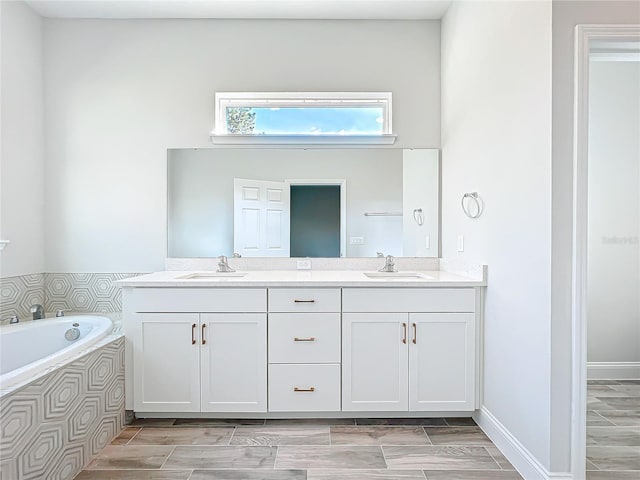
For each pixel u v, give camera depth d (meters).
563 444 1.76
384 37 3.16
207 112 3.12
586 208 1.74
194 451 2.18
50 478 1.76
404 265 3.16
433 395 2.47
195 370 2.46
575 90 1.73
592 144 3.19
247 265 3.13
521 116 1.97
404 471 2.01
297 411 2.49
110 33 3.09
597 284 3.22
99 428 2.17
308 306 2.46
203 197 3.12
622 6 1.72
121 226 3.11
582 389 1.74
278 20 3.13
